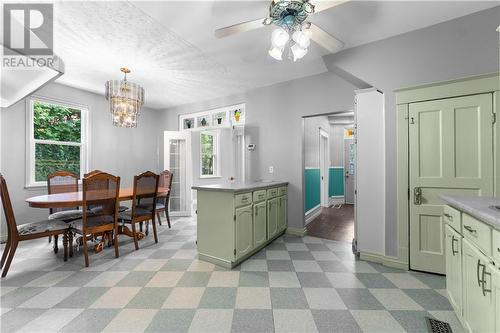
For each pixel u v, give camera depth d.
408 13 2.10
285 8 1.58
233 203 2.39
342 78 3.25
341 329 1.47
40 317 1.59
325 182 6.34
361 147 2.64
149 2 1.94
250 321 1.55
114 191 2.68
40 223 2.54
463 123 2.10
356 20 2.20
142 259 2.65
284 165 3.77
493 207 1.26
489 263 1.11
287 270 2.36
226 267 2.42
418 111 2.29
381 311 1.66
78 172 4.30
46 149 3.90
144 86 4.02
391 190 2.46
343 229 4.00
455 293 1.52
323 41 1.96
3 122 3.32
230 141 4.82
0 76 2.37
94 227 2.54
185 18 2.16
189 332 1.45
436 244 2.22
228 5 1.99
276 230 3.31
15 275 2.24
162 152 5.60
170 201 5.05
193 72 3.42
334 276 2.22
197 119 5.17
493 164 1.99
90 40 2.52
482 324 1.17
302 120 3.63
